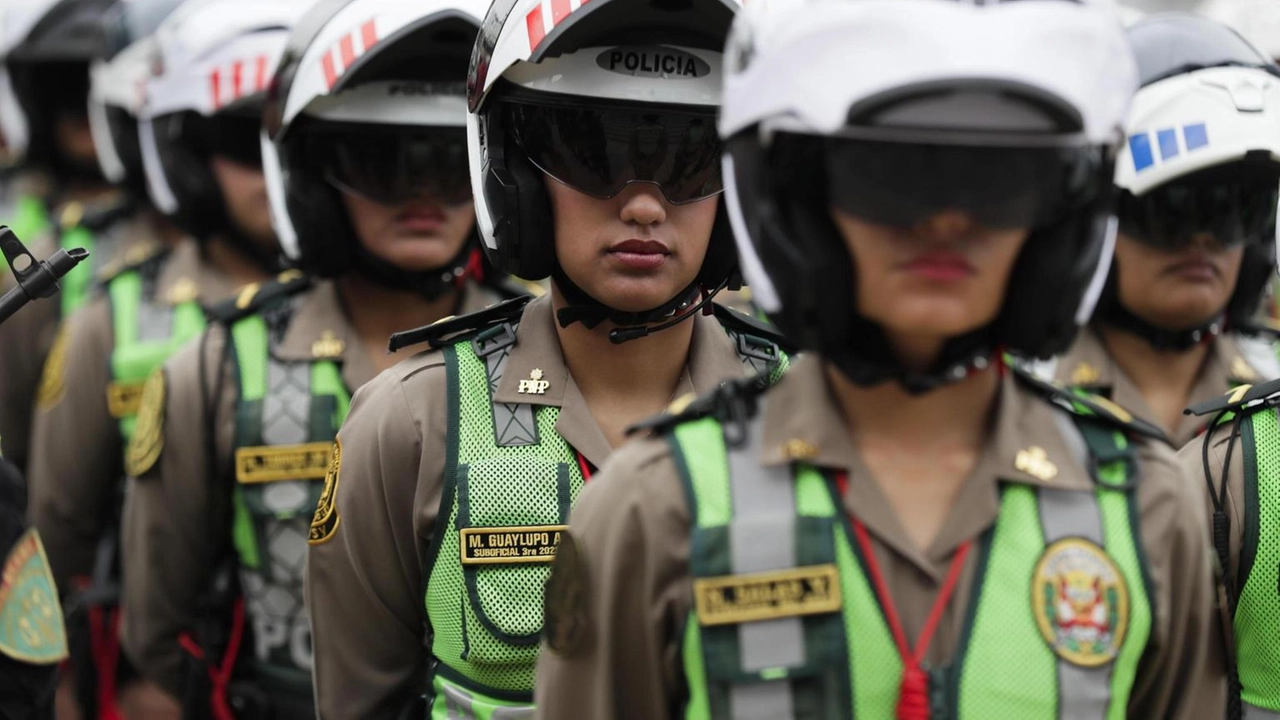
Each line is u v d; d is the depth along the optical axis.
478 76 2.37
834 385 1.78
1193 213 3.06
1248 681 2.36
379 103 2.93
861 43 1.61
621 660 1.78
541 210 2.37
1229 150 2.99
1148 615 1.72
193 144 3.87
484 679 2.34
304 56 2.93
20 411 4.48
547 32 2.28
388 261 3.03
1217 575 2.29
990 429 1.76
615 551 1.75
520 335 2.44
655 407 2.46
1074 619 1.70
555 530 2.32
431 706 2.44
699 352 2.50
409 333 2.42
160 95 3.89
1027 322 1.73
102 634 3.78
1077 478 1.74
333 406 3.14
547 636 1.86
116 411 3.79
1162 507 1.76
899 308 1.66
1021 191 1.63
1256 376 3.34
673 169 2.32
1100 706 1.70
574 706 1.82
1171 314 3.15
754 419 1.78
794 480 1.73
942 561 1.72
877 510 1.71
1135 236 3.12
